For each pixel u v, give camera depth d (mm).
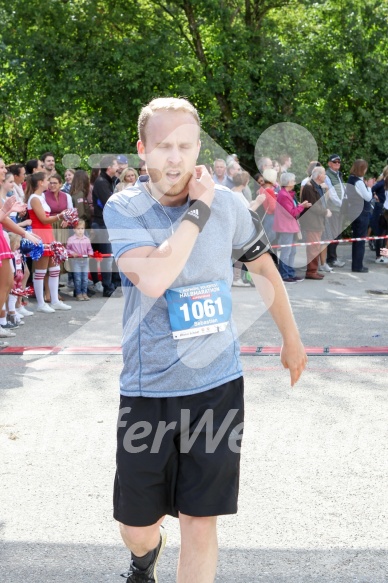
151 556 2736
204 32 17406
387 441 4617
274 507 3736
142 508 2570
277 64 16250
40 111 16219
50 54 16047
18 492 3941
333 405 5324
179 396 2533
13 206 7250
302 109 16031
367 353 6871
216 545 2598
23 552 3342
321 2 17203
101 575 3156
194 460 2535
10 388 5820
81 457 4406
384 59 16797
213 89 16562
